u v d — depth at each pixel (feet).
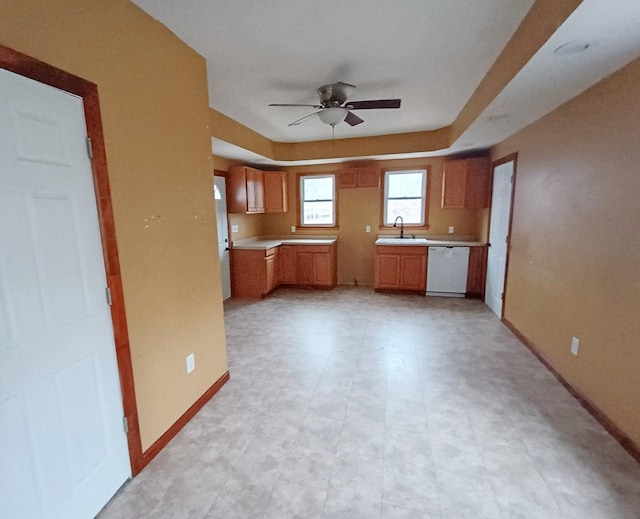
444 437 6.55
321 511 4.97
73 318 4.58
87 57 4.69
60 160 4.33
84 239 4.72
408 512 4.93
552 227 9.16
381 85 9.63
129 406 5.58
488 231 15.37
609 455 6.00
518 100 8.29
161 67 6.24
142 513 4.99
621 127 6.41
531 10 5.92
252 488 5.41
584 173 7.64
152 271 6.09
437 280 16.80
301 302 16.26
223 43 7.05
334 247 18.95
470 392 8.14
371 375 9.04
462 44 7.28
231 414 7.41
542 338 9.70
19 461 3.94
